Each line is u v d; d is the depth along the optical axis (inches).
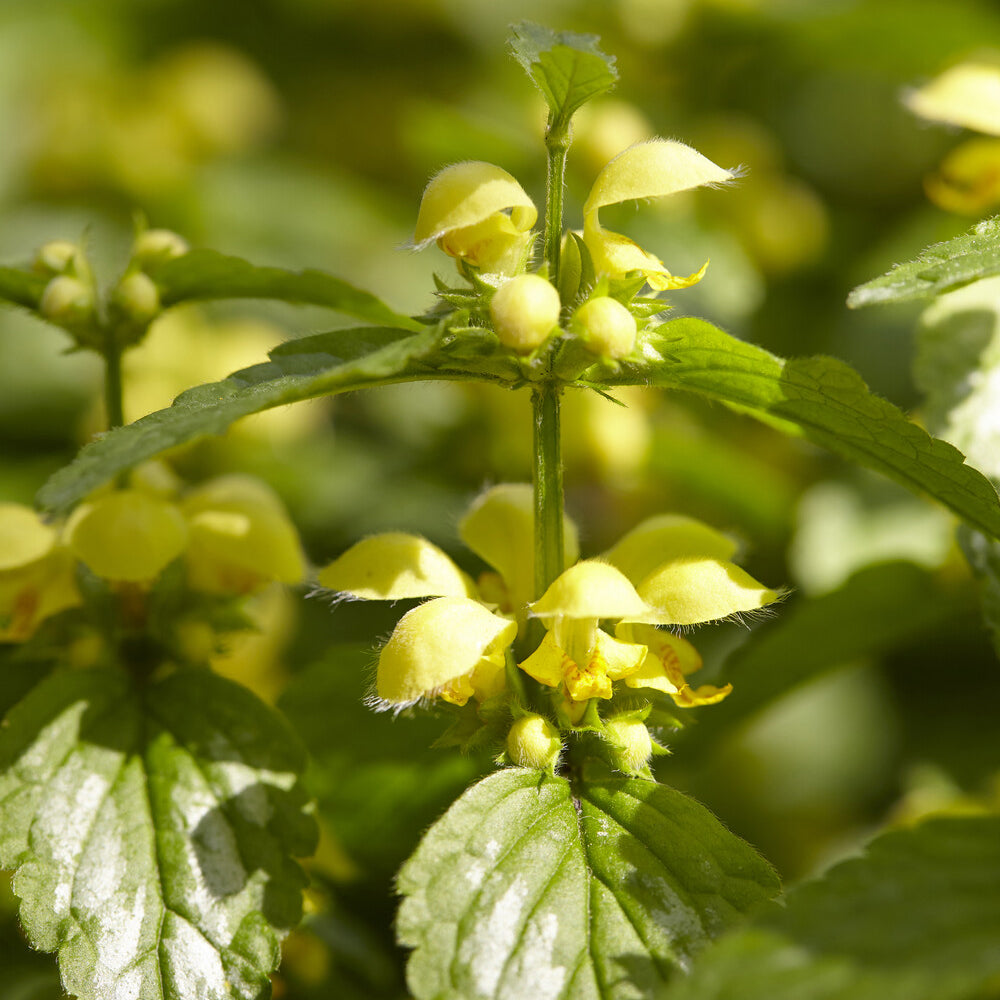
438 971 26.0
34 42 50.4
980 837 25.8
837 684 34.3
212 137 46.3
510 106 43.4
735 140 34.6
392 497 32.7
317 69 51.3
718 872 26.4
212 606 28.2
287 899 27.1
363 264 42.5
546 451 26.9
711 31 36.8
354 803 28.8
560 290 26.9
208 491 28.2
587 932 26.2
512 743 26.6
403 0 49.7
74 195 45.8
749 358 26.5
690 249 32.4
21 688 30.1
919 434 26.6
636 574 27.2
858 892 25.6
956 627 31.0
